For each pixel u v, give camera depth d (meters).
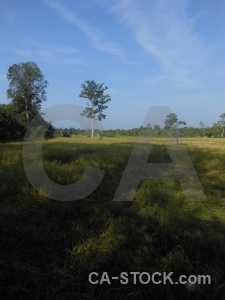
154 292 2.38
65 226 3.42
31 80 37.28
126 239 3.03
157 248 2.98
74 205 3.89
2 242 2.99
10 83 37.22
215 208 4.13
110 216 3.53
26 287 2.39
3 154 6.86
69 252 2.80
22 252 2.85
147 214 3.71
